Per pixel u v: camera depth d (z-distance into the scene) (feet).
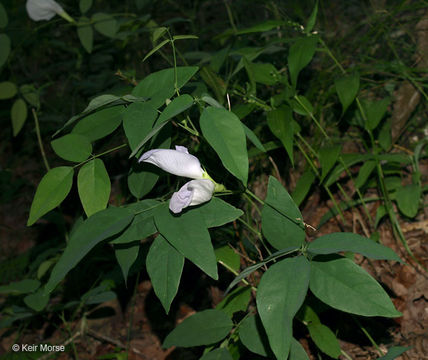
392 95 2.41
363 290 1.30
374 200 2.34
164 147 1.52
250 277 2.04
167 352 2.27
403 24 2.73
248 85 1.94
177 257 1.36
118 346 2.42
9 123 3.94
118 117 1.53
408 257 2.12
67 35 4.08
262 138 2.44
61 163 3.74
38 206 1.45
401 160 2.11
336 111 2.54
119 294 2.60
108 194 1.46
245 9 3.68
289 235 1.45
